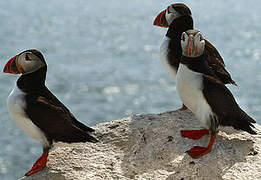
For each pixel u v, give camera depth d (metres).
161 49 6.38
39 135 5.04
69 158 5.46
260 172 4.83
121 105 47.53
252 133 5.06
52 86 57.00
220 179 4.78
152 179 4.92
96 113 44.16
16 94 4.98
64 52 91.56
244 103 45.91
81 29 145.75
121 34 131.38
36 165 5.27
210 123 5.03
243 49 91.94
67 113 5.20
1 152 31.17
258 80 57.72
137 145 5.54
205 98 4.95
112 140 5.75
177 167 5.05
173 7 6.30
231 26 145.00
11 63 5.04
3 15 185.75
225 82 5.90
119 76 64.12
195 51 4.96
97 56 85.81
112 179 5.01
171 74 6.37
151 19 178.38
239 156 5.13
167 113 6.18
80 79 61.75
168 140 5.48
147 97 51.28
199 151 5.12
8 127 37.69
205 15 184.75
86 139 4.98
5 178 26.25
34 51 5.09
